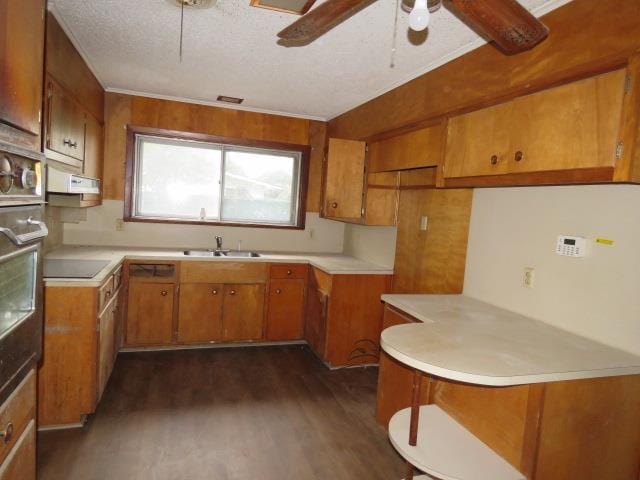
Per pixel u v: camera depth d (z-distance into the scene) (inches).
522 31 53.5
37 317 56.0
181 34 90.6
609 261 73.7
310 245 183.0
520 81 79.2
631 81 58.5
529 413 63.5
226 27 93.1
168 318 144.9
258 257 154.1
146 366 133.3
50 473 80.4
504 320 86.0
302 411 111.0
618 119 60.3
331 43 97.6
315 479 84.0
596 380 64.4
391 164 125.7
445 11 78.0
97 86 138.4
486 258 101.6
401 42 94.0
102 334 103.0
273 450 92.8
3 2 42.8
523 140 76.5
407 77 117.3
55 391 95.0
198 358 142.9
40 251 56.2
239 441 95.4
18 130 47.9
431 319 84.0
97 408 105.7
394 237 142.5
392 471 88.1
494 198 99.6
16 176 46.4
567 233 81.4
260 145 170.2
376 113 136.7
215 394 117.7
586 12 66.6
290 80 128.3
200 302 147.6
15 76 46.4
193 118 160.7
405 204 136.3
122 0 83.4
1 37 42.6
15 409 50.3
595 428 65.6
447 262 114.0
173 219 163.5
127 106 153.6
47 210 132.5
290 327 159.3
